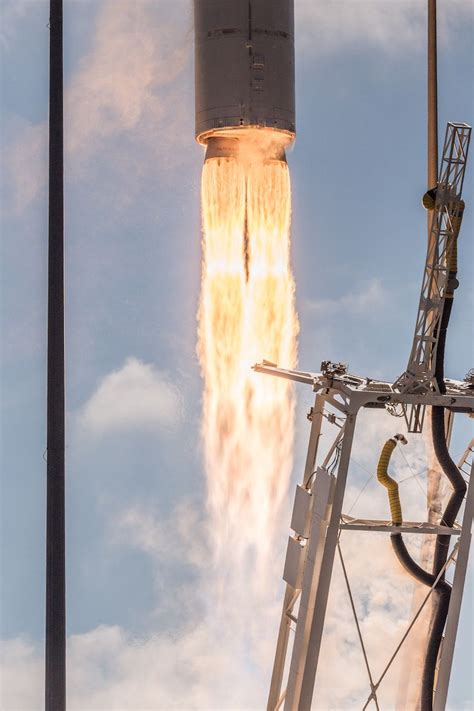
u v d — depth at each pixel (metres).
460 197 46.88
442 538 49.94
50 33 52.78
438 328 46.78
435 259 46.81
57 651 50.97
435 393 47.00
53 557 51.09
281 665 54.53
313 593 47.22
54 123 52.41
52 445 51.22
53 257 51.84
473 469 47.94
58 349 51.50
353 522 48.47
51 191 52.16
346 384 47.72
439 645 49.94
